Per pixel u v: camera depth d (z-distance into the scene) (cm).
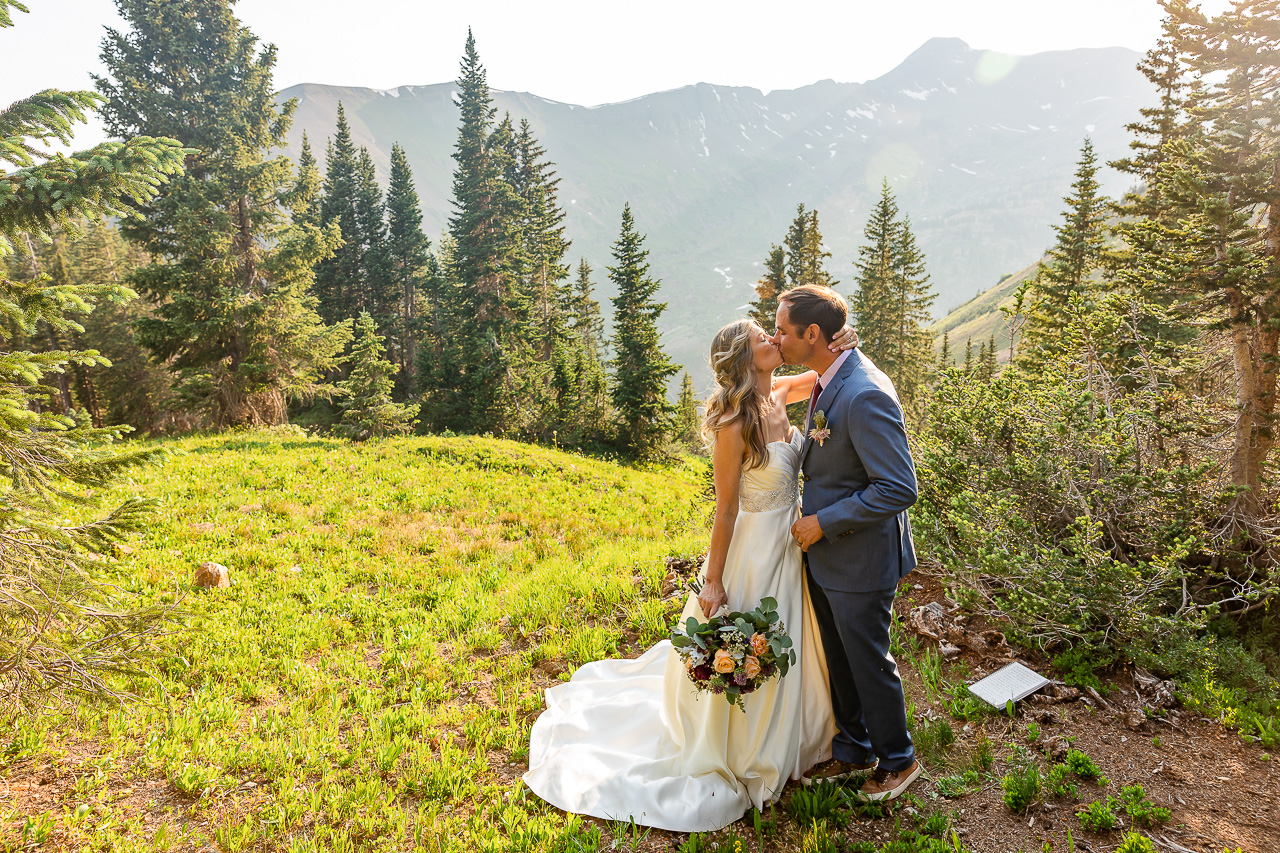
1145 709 403
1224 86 894
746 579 355
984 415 608
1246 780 342
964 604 516
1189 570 532
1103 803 330
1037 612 454
